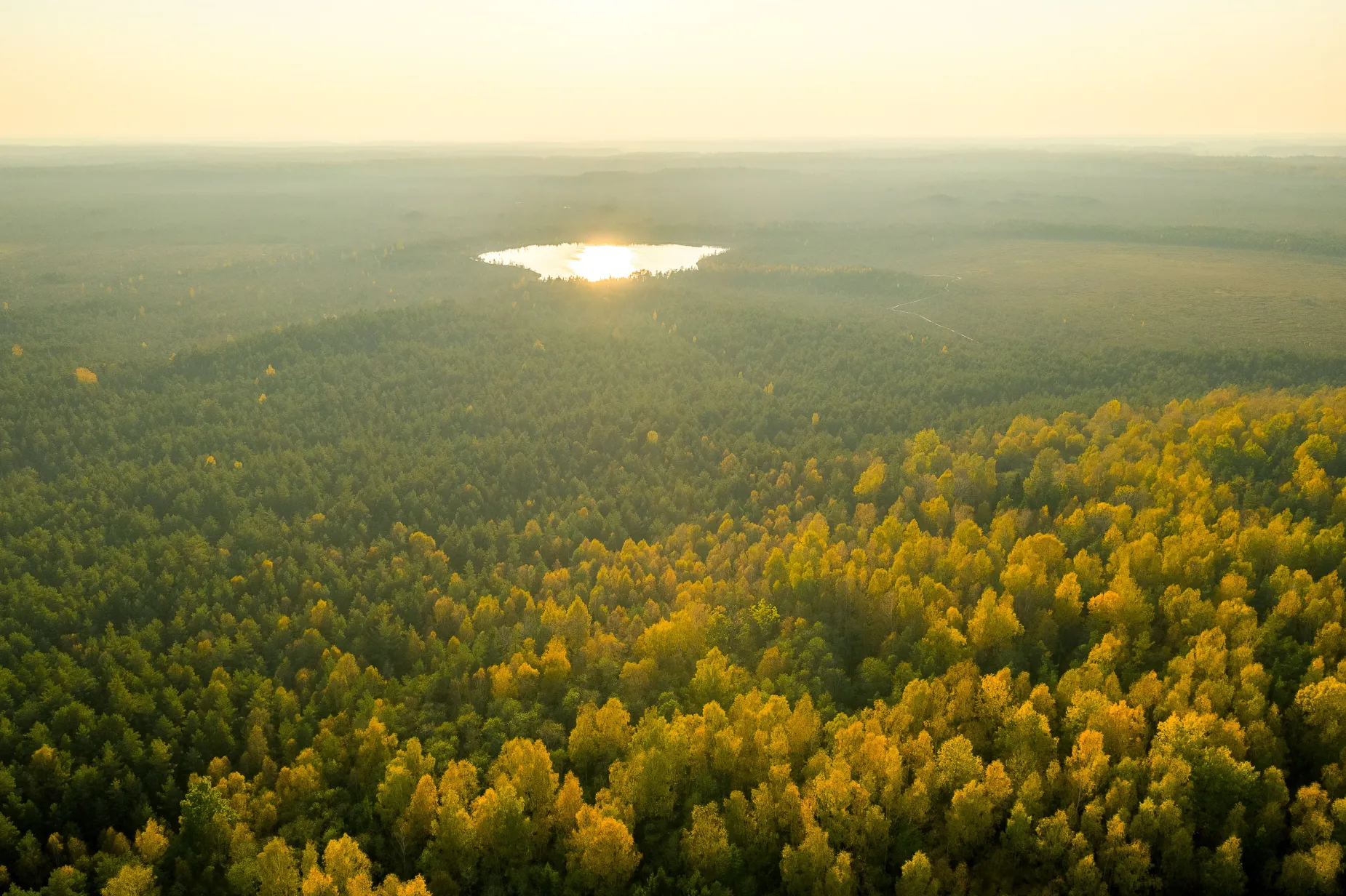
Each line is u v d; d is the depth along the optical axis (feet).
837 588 342.85
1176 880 217.56
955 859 231.50
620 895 224.53
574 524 455.22
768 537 414.00
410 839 240.94
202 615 362.33
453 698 305.53
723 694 285.43
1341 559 324.60
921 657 302.04
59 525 458.09
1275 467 417.28
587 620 339.16
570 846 233.14
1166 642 304.71
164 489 495.82
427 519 472.44
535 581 405.18
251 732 284.00
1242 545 332.80
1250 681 261.24
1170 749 232.94
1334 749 241.76
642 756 242.17
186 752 287.48
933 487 442.91
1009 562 346.74
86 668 322.55
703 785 250.16
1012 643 305.12
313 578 404.77
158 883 238.68
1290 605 291.38
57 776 268.21
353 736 277.85
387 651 349.20
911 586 329.72
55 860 248.93
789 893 221.25
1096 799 225.76
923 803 230.07
